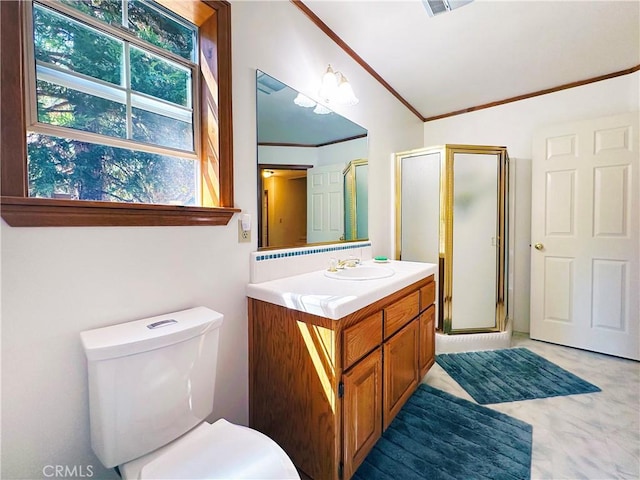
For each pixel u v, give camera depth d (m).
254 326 1.39
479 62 2.24
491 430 1.52
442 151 2.49
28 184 0.85
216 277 1.28
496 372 2.12
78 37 0.96
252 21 1.40
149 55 1.16
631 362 2.26
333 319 1.07
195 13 1.23
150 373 0.89
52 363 0.86
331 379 1.09
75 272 0.89
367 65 2.26
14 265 0.79
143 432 0.89
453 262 2.53
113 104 1.05
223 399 1.32
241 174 1.37
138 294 1.03
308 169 1.77
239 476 0.76
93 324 0.93
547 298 2.64
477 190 2.55
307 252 1.73
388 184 2.67
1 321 0.78
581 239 2.47
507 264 2.74
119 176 1.07
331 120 1.94
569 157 2.50
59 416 0.87
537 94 2.76
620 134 2.29
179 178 1.25
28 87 0.86
